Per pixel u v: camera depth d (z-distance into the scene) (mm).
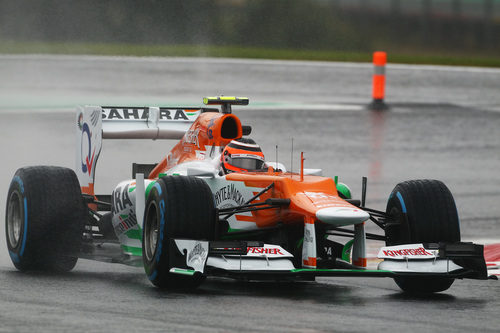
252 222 29438
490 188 51906
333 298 26984
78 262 35031
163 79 83062
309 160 56969
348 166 55875
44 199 31094
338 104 77312
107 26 107125
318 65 98000
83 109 37562
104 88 77750
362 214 26500
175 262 26609
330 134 65688
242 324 22125
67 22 105812
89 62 90875
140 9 109125
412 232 28547
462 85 90750
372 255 36219
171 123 37812
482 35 115812
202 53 101562
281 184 28312
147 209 28266
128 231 32781
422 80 92375
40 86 78250
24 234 30953
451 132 68938
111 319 22422
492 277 27375
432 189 29125
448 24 116000
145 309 23859
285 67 94938
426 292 28875
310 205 27188
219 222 28547
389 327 22344
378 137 65625
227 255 26531
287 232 29250
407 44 113875
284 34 113438
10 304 24219
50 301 24859
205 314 23297
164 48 102125
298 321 22703
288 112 72375
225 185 29953
